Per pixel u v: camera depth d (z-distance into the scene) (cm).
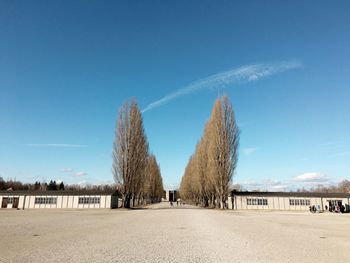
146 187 9325
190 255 1113
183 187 13450
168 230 1981
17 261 963
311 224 2738
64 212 4394
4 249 1180
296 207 6575
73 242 1389
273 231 2041
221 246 1337
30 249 1185
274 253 1186
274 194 6625
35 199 6184
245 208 6538
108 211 4812
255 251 1223
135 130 5938
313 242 1525
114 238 1554
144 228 2094
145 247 1278
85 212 4412
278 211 6031
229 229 2109
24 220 2708
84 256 1059
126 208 5838
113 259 1016
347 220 3328
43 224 2302
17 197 6188
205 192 7644
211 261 1016
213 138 6097
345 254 1184
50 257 1032
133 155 5878
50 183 13275
